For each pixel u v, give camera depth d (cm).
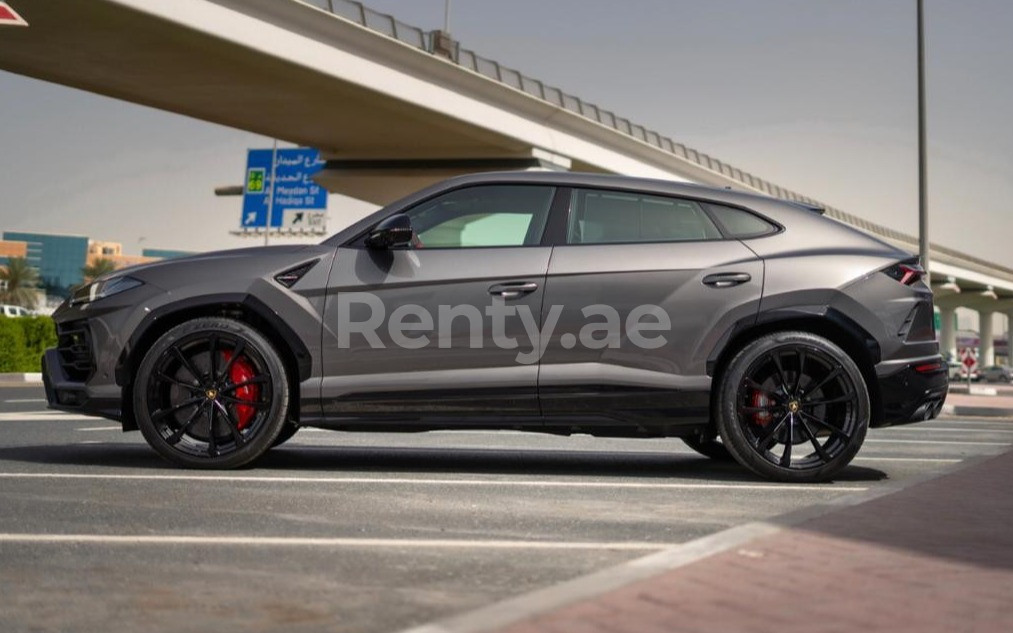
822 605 265
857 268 589
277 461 619
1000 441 988
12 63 3297
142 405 576
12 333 2553
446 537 389
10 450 670
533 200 601
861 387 574
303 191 5506
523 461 656
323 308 580
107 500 461
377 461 633
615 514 448
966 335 14525
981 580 300
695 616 250
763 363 576
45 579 316
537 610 250
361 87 3456
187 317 595
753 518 445
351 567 336
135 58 3209
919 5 2500
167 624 268
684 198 602
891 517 406
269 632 261
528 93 4191
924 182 2502
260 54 3080
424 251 589
